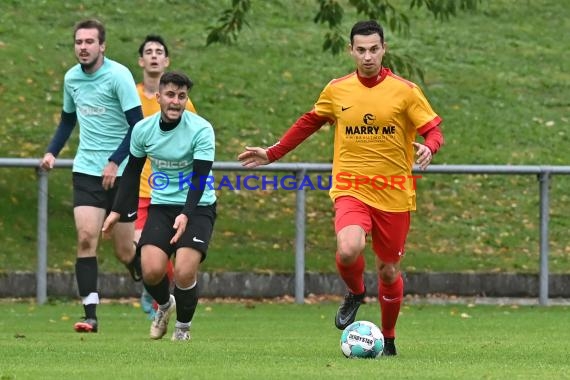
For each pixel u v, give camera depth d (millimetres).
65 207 50312
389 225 25188
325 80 66688
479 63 71500
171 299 29750
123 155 31656
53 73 63594
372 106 25094
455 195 55406
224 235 49500
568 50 75062
